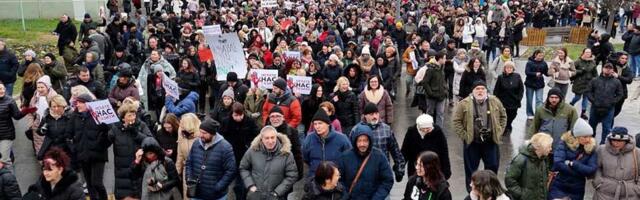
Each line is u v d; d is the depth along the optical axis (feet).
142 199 28.40
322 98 39.88
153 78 46.32
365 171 25.99
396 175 30.91
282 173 27.68
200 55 54.65
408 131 31.89
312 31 73.15
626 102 61.57
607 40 68.59
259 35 65.16
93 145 32.50
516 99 47.16
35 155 42.42
